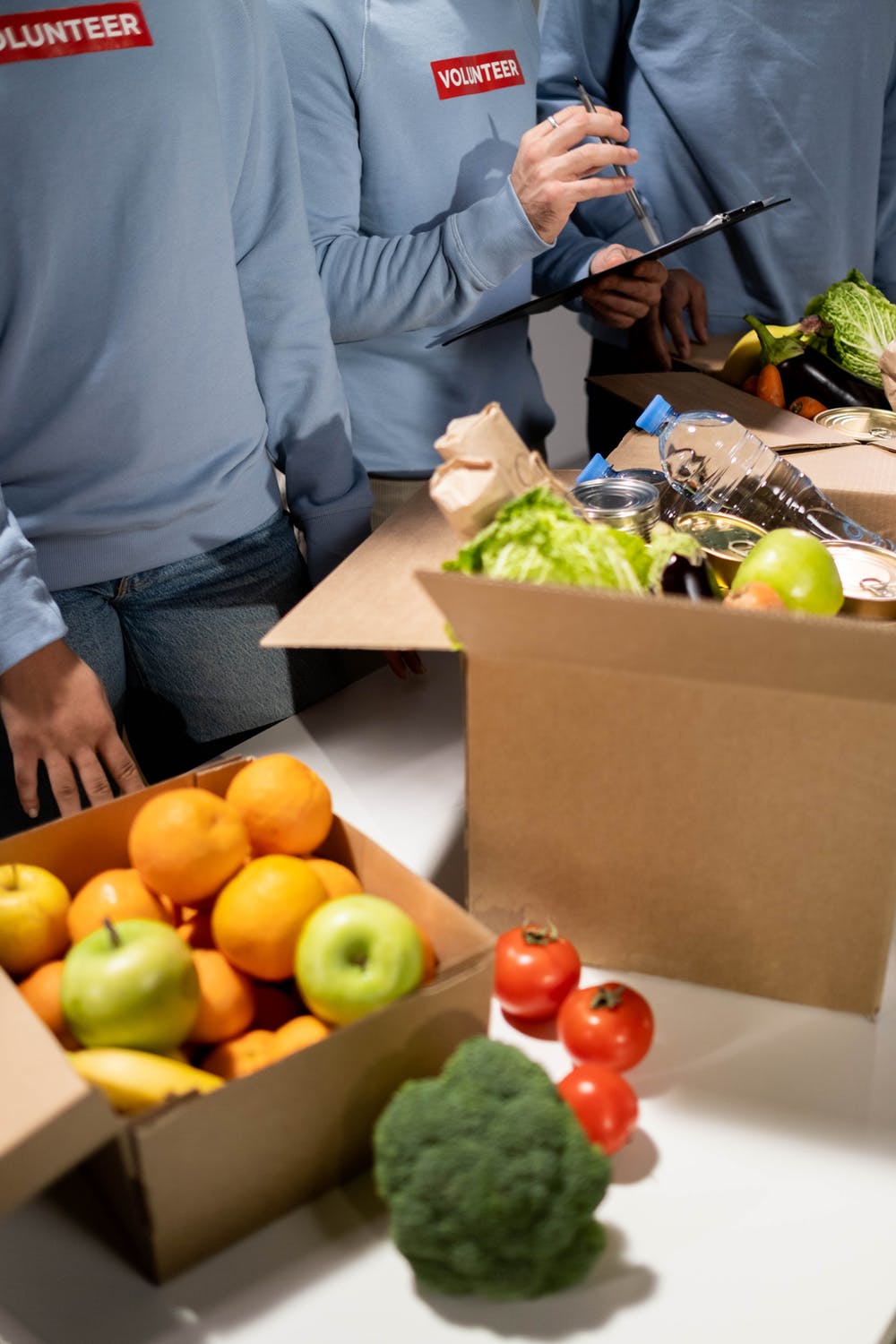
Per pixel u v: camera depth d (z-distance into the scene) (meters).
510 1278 0.67
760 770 0.83
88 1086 0.63
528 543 0.84
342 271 1.75
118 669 1.56
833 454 1.45
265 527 1.62
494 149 1.85
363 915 0.75
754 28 2.10
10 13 1.21
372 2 1.68
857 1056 0.87
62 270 1.32
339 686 1.71
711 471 1.32
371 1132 0.77
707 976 0.94
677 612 0.74
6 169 1.25
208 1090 0.69
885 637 0.72
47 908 0.83
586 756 0.87
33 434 1.40
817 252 2.29
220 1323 0.69
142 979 0.71
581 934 0.95
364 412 1.96
